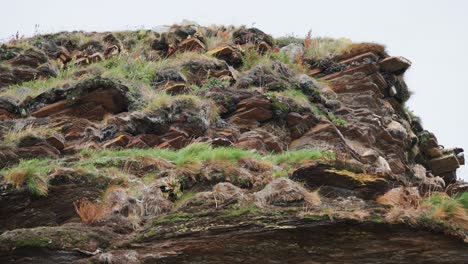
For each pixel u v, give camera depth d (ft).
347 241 114.62
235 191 123.13
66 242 109.50
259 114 177.17
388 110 211.00
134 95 176.65
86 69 212.02
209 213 117.39
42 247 108.58
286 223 114.21
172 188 125.90
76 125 163.73
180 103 169.37
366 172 134.92
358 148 183.52
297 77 202.28
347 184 129.70
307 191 124.47
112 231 114.32
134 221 116.78
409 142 210.59
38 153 147.43
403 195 124.16
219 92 183.83
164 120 165.27
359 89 209.05
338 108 199.31
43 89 187.52
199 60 205.77
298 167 134.21
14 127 160.56
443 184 204.74
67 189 124.57
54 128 161.99
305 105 184.65
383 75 218.79
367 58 215.72
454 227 114.11
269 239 114.11
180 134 163.43
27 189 122.42
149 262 110.11
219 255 114.62
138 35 244.01
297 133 178.50
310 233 114.11
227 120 177.58
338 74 213.87
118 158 138.41
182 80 195.83
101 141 160.97
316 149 158.30
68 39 238.89
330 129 178.29
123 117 164.35
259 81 195.11
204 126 167.63
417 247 114.73
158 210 120.88
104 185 126.62
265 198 121.29
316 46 228.02
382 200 125.90
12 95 183.01
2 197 121.39
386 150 196.03
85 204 120.78
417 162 216.54
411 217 114.11
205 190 127.75
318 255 115.85
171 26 239.91
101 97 172.86
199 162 132.36
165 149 154.81
